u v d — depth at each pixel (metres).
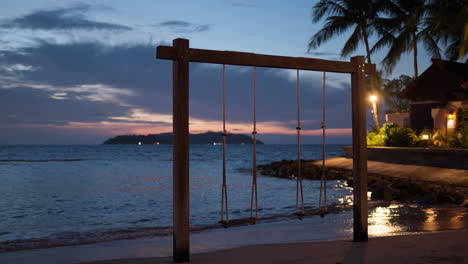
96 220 10.73
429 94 24.80
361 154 5.36
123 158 69.88
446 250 4.41
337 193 15.50
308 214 5.27
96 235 8.20
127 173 30.97
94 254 6.23
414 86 25.38
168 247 6.63
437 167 17.72
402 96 26.05
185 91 4.37
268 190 17.28
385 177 18.06
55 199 15.41
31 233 8.91
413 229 7.23
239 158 67.50
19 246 7.17
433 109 22.73
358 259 4.20
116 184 21.69
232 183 20.81
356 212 5.39
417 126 25.47
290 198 14.38
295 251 4.89
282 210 11.55
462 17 22.89
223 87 4.60
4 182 23.20
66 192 17.83
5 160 59.41
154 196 16.16
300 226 8.21
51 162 53.56
